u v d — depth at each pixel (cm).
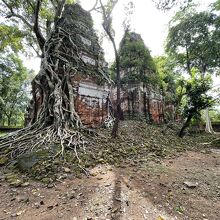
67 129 614
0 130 1802
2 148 538
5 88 2361
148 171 449
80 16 997
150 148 683
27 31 1184
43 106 713
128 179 390
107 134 782
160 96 1395
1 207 286
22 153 496
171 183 385
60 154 484
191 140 1073
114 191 334
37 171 403
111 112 982
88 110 860
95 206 287
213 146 944
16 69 2423
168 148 748
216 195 344
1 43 1172
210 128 1647
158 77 1394
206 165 551
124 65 1308
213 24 1359
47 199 309
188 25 1489
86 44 957
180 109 1182
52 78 734
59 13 938
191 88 1075
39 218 257
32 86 846
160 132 1061
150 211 278
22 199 307
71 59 858
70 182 374
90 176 407
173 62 1747
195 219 264
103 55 1035
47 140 546
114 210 274
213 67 1532
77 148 546
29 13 1070
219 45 1267
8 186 356
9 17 990
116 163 492
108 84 988
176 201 312
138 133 917
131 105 1191
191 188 368
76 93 824
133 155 577
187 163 560
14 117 3272
